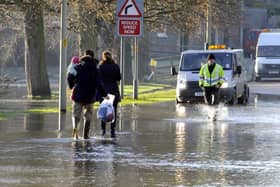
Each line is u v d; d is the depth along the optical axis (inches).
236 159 1152.8
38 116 1910.7
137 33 2240.4
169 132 1563.7
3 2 2549.2
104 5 2760.8
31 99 2783.0
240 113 2144.4
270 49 4894.2
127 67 4274.1
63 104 1963.6
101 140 1401.3
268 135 1510.8
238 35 6924.2
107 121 1459.2
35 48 2935.5
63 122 1754.4
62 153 1206.9
